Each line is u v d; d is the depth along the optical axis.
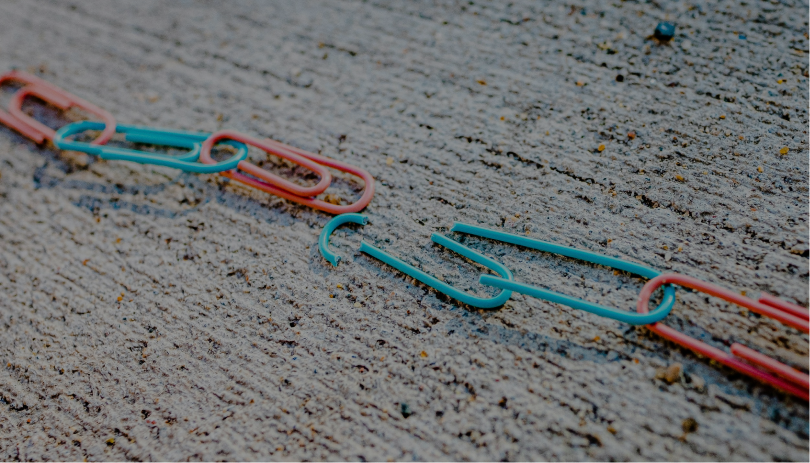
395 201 0.13
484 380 0.12
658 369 0.12
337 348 0.12
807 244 0.12
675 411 0.12
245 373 0.12
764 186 0.13
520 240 0.13
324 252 0.13
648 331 0.12
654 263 0.12
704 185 0.13
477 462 0.12
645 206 0.13
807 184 0.13
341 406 0.12
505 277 0.12
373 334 0.12
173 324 0.13
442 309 0.12
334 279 0.13
